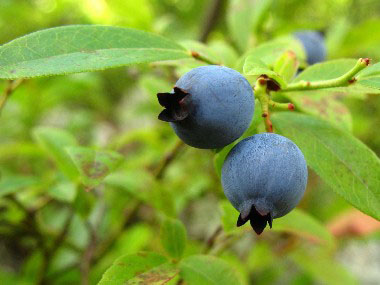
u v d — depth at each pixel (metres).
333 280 0.15
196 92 0.07
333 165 0.08
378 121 0.20
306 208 0.17
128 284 0.08
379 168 0.08
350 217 0.16
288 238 0.15
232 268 0.08
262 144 0.07
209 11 0.17
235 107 0.07
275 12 0.14
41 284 0.13
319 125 0.08
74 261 0.14
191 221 0.19
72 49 0.07
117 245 0.14
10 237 0.13
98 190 0.12
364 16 0.21
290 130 0.08
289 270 0.19
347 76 0.08
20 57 0.07
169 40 0.08
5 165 0.17
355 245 0.21
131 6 0.14
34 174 0.16
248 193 0.07
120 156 0.09
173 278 0.08
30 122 0.18
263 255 0.16
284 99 0.10
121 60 0.08
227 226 0.09
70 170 0.11
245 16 0.13
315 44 0.11
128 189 0.11
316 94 0.09
